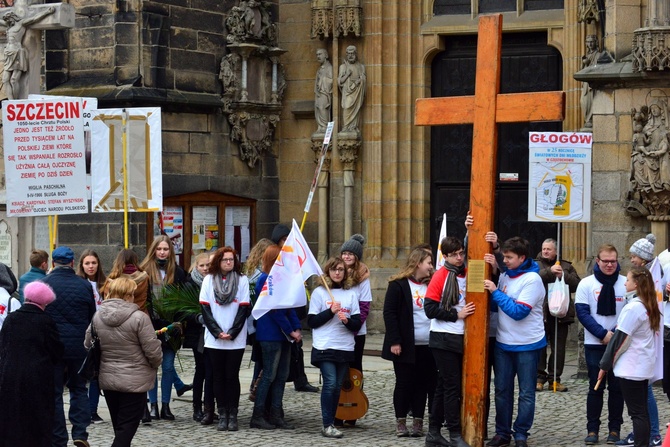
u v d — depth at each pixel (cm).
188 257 2448
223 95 2519
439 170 2606
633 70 1881
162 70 2383
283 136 2662
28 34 2045
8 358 1205
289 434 1488
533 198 1557
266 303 1492
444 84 2594
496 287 1368
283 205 2664
